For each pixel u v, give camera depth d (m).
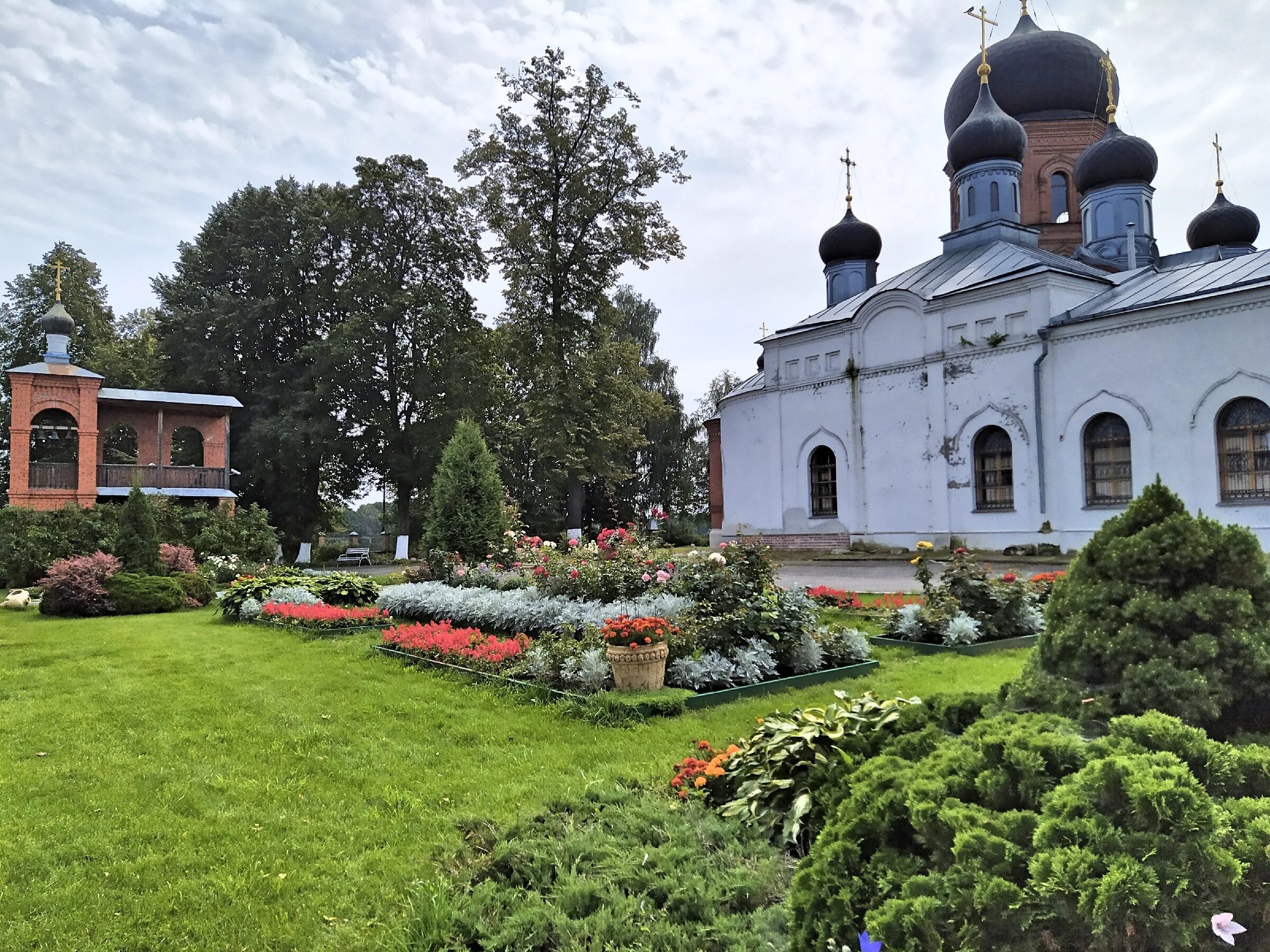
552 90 31.78
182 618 14.93
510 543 15.28
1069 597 3.55
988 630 9.74
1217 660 3.08
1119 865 1.96
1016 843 2.21
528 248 32.06
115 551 17.28
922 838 2.43
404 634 10.08
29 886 3.70
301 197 40.84
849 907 2.41
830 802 3.22
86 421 29.22
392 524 49.91
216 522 23.92
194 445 41.00
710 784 4.36
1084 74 29.50
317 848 4.03
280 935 3.23
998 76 29.88
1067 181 30.17
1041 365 20.53
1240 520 16.86
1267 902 1.96
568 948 2.92
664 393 51.44
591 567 10.85
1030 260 22.23
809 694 7.14
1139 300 19.25
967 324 22.25
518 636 9.34
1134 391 18.78
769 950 2.82
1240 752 2.35
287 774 5.25
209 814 4.54
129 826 4.39
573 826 4.02
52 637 12.22
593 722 6.34
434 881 3.54
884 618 10.91
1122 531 3.59
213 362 38.56
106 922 3.37
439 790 4.81
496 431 40.50
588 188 32.03
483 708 6.95
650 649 6.94
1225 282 17.94
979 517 21.80
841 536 25.50
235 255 39.66
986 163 26.41
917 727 3.60
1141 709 3.07
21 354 39.94
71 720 6.79
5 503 37.12
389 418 38.03
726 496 29.95
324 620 12.29
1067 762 2.44
